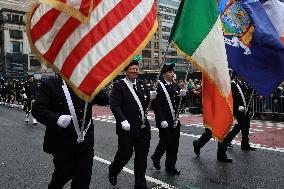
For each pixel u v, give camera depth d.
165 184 5.10
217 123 5.07
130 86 4.73
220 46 4.94
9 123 13.39
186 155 7.07
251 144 8.30
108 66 3.31
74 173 3.45
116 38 3.43
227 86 4.93
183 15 4.95
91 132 3.49
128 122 4.61
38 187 5.13
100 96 3.66
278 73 5.76
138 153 4.69
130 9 3.61
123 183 5.21
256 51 5.86
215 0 5.01
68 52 3.23
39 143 8.76
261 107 13.80
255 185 5.08
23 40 63.66
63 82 3.41
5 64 55.56
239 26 5.90
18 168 6.22
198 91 16.02
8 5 64.19
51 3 3.13
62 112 3.33
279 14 5.88
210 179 5.37
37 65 61.62
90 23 3.33
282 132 10.17
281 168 5.99
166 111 5.48
